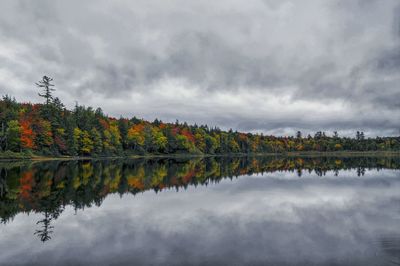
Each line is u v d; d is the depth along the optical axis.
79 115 103.56
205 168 57.41
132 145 122.94
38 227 15.42
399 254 11.44
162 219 16.97
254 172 48.84
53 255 11.50
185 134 149.88
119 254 11.54
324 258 11.06
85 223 16.12
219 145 169.00
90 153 98.56
